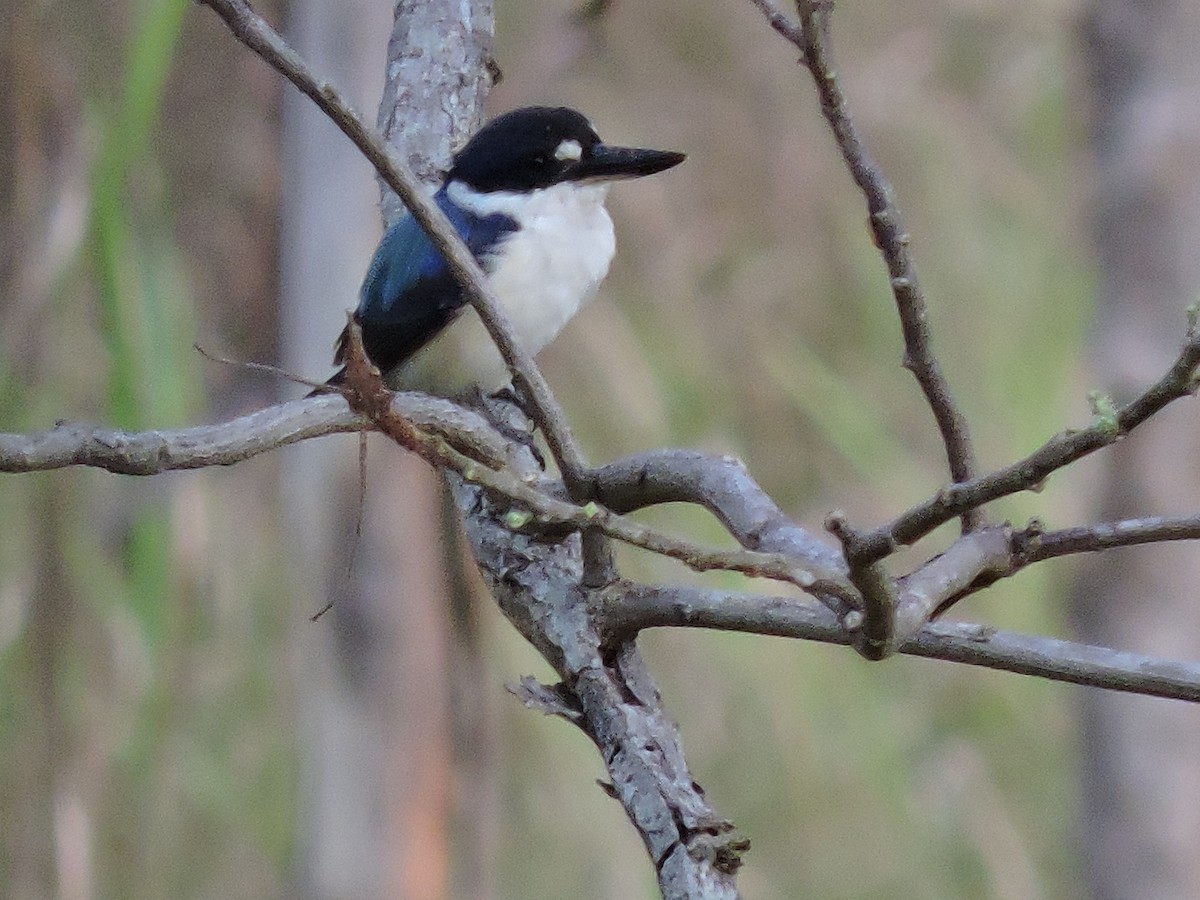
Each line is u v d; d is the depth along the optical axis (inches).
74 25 342.3
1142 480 417.1
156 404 317.1
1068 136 475.5
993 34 483.2
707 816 176.2
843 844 448.1
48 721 330.3
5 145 333.1
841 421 424.2
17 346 322.3
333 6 329.1
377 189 329.7
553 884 386.6
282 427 173.2
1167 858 437.7
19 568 333.7
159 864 348.2
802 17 168.9
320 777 350.9
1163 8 413.4
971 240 463.5
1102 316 426.0
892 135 466.3
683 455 182.7
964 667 471.2
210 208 404.2
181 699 355.6
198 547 345.4
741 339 443.2
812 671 426.3
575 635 194.9
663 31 460.1
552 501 149.6
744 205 456.8
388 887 346.9
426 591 346.9
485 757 354.6
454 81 309.9
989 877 455.5
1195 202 413.4
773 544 166.6
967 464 185.5
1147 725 438.3
